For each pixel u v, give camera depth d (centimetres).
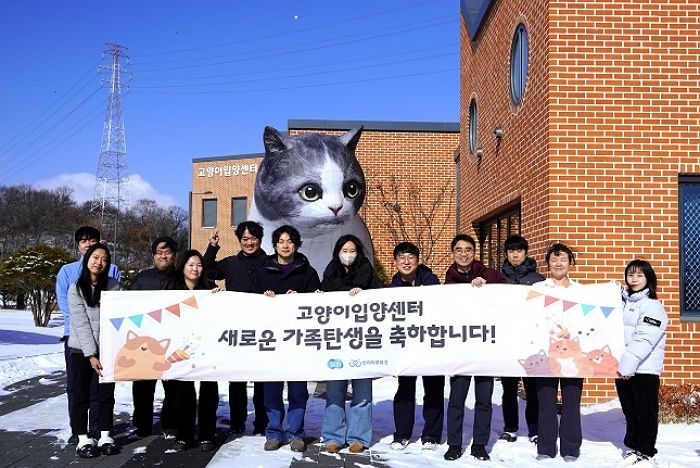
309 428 669
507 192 1033
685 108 813
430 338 569
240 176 3008
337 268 599
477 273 603
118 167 5403
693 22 817
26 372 1120
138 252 5769
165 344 577
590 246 802
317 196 814
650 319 546
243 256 637
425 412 594
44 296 2456
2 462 536
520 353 562
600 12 816
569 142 809
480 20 1234
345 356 574
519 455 570
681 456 564
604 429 675
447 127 1967
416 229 1952
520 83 979
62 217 7562
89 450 548
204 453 565
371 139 1977
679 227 811
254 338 579
